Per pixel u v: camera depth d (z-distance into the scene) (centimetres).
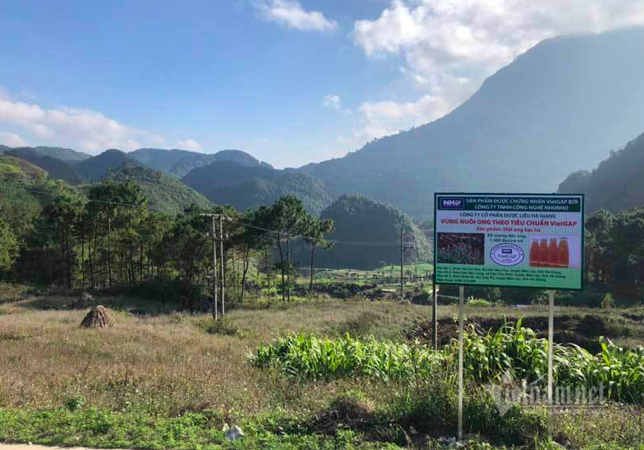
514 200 575
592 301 4459
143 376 932
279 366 1035
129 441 561
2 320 2380
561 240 559
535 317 2919
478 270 589
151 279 4806
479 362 843
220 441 561
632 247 5084
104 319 2242
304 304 4094
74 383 893
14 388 814
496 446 561
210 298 4594
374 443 550
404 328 2620
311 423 617
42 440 566
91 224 5231
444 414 632
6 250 4781
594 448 537
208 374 948
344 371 979
